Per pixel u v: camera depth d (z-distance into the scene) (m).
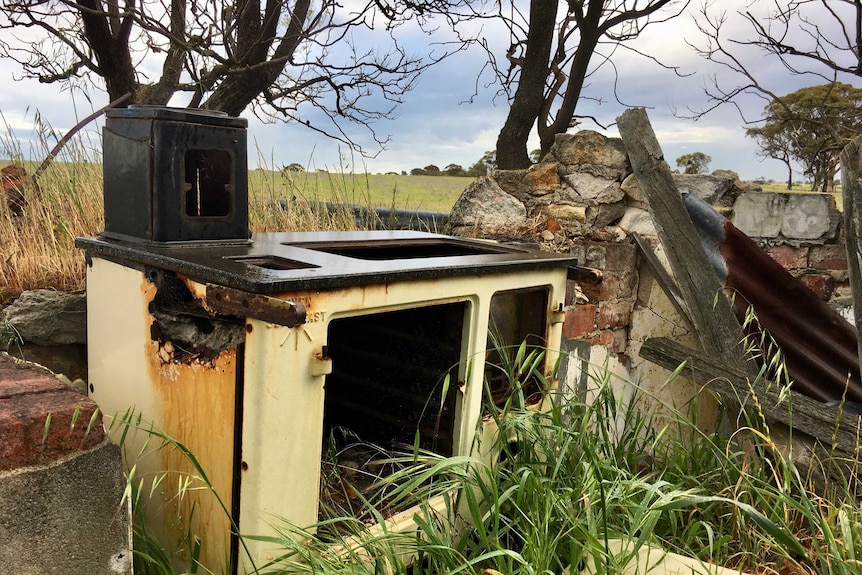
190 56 3.63
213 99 4.31
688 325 3.37
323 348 1.29
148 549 1.40
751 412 2.48
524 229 3.45
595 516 1.56
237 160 1.73
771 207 3.91
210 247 1.64
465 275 1.62
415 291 1.48
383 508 1.61
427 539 1.49
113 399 1.64
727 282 3.07
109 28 3.84
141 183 1.57
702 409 3.62
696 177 3.64
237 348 1.24
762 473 2.02
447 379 1.60
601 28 5.95
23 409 1.05
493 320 2.07
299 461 1.29
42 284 2.21
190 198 1.79
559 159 3.50
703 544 1.77
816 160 8.02
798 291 3.13
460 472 1.48
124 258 1.54
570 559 1.50
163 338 1.43
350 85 4.47
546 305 2.00
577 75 6.04
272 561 1.22
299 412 1.27
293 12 4.26
